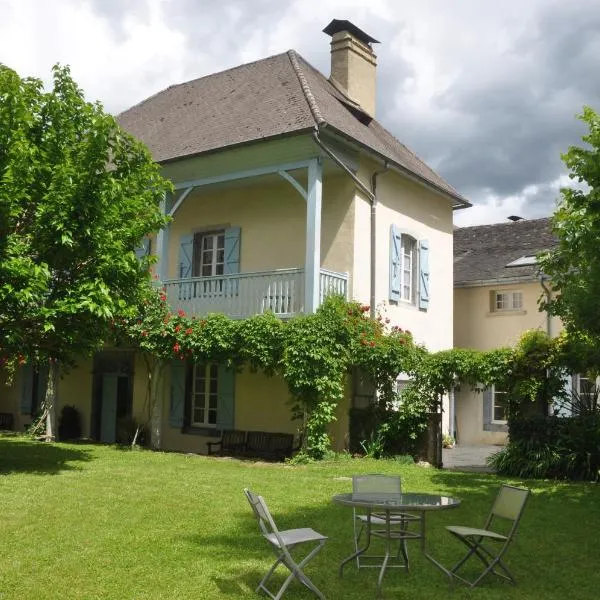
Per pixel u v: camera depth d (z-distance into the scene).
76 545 6.38
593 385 11.99
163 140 16.69
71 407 18.92
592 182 9.10
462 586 5.43
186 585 5.29
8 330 10.51
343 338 13.11
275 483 10.14
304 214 15.31
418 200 17.06
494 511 5.83
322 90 16.69
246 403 15.46
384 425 13.51
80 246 10.48
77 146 11.00
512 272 19.34
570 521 8.02
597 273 8.55
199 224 16.98
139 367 17.52
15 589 5.12
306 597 5.11
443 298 17.86
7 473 10.71
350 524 7.49
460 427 19.50
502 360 12.33
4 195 9.59
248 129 14.63
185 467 11.84
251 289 14.08
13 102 10.12
